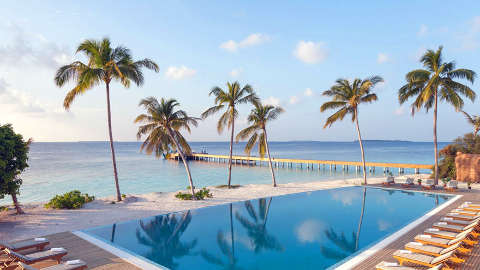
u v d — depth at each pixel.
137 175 40.47
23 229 11.41
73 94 16.84
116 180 17.69
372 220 12.45
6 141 13.12
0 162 12.65
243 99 22.89
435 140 21.88
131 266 7.27
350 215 13.47
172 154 76.50
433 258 6.48
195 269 7.50
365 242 9.49
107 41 17.20
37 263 7.40
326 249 8.90
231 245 9.48
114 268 7.12
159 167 54.16
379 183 24.16
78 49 16.41
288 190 22.05
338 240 9.80
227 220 12.81
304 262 7.90
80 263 6.63
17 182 14.20
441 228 9.23
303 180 35.72
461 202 15.14
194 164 64.31
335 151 137.12
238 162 70.75
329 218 12.99
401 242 8.75
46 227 11.70
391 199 17.36
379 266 6.34
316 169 53.41
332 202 16.72
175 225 11.99
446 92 21.47
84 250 8.58
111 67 17.20
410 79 21.58
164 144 19.39
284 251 8.81
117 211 14.82
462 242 6.93
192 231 11.12
